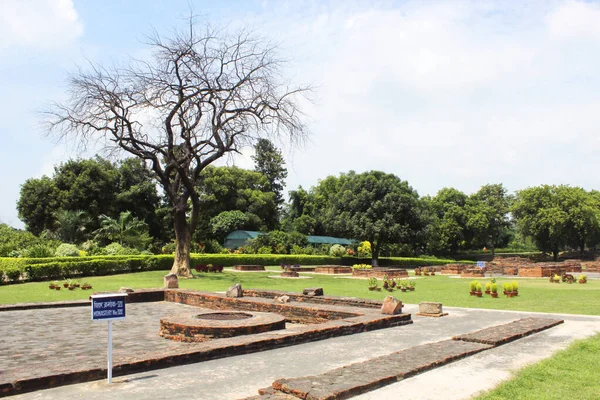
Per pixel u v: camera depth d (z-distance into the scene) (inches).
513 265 1354.6
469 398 210.5
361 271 1189.1
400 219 1763.0
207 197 1941.4
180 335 377.7
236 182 2108.8
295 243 1798.7
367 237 1734.7
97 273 1045.2
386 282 805.2
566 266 1318.9
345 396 209.2
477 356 290.0
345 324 377.1
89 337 393.1
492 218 2532.0
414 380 237.9
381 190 1792.6
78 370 238.1
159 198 1931.6
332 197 1934.1
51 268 938.1
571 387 223.1
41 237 1348.4
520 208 2137.1
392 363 260.2
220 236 1913.1
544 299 624.4
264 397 203.2
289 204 2632.9
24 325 456.4
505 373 251.8
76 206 1646.2
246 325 370.3
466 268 1296.8
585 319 446.9
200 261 1336.1
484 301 616.4
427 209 1898.4
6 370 278.2
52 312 554.6
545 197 2078.0
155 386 229.8
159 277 1007.6
